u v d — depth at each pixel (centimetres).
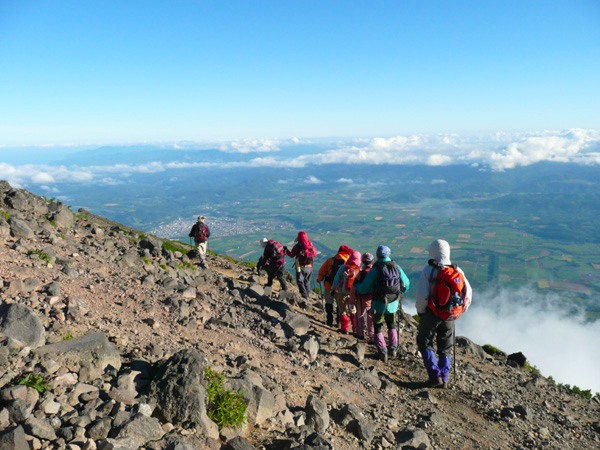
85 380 412
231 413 421
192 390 408
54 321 525
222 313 867
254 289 1138
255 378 533
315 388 618
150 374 455
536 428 699
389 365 862
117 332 567
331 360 784
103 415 365
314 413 503
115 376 436
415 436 546
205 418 400
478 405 741
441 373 774
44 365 401
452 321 765
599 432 747
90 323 564
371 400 653
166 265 1171
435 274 760
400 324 1200
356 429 518
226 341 688
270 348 733
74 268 830
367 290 890
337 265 1054
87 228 1369
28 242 895
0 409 333
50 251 857
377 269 873
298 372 659
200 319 762
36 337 447
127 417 361
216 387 436
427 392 730
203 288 1084
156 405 398
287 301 1174
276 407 496
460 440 595
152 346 536
